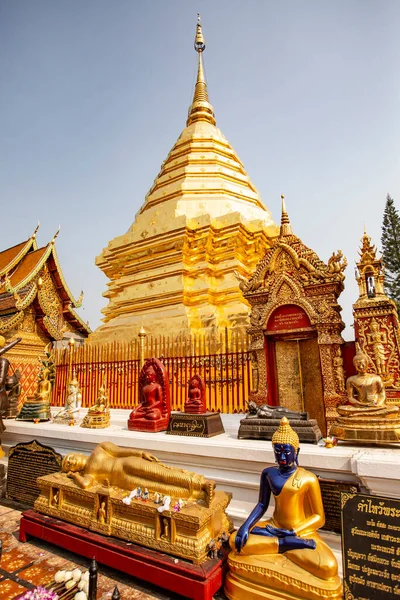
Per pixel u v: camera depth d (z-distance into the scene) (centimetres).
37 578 484
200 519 440
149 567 448
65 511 561
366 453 527
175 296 1285
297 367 785
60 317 1488
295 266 776
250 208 1584
